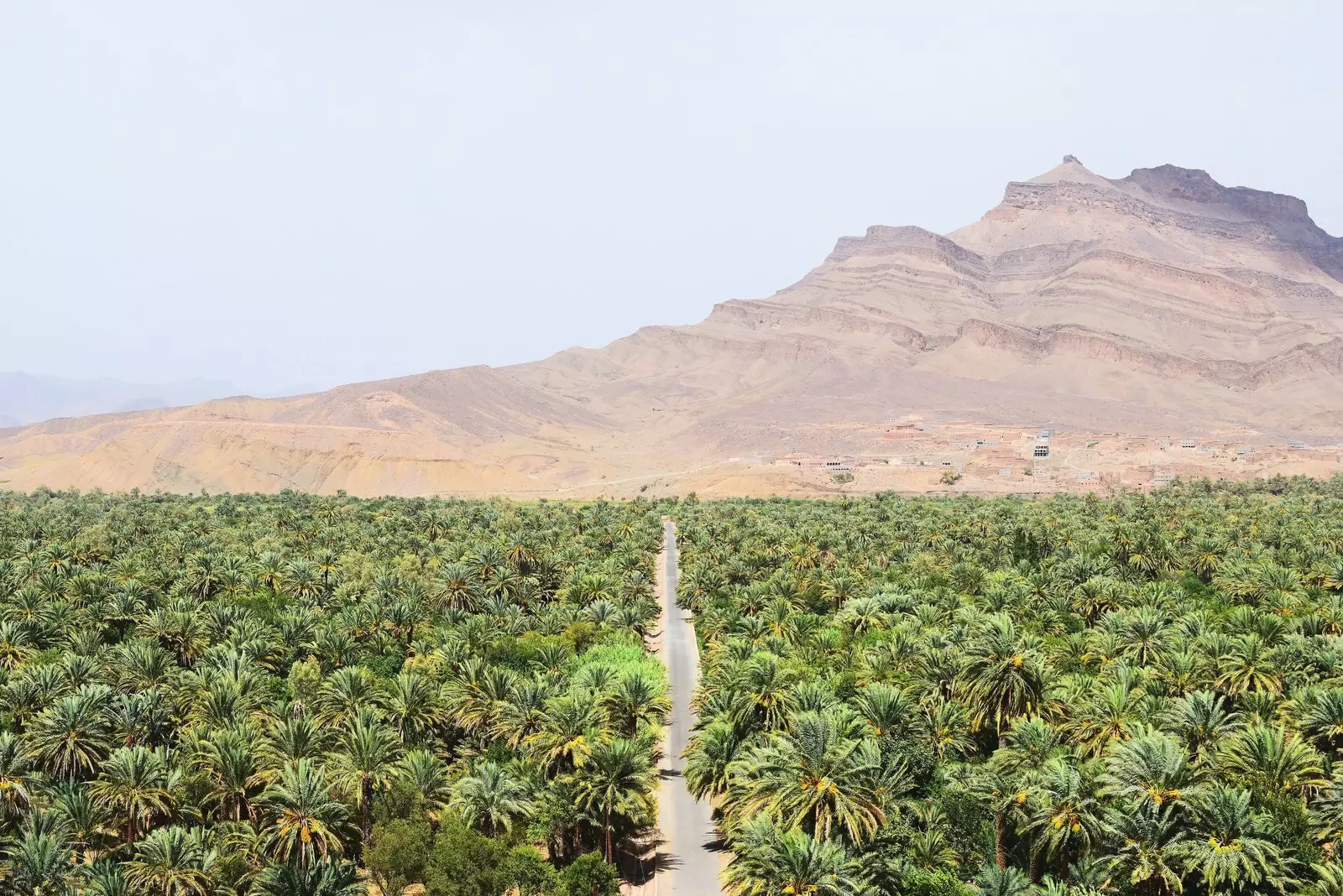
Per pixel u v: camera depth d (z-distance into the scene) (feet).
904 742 222.48
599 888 189.06
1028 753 200.13
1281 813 176.55
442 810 202.59
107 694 225.97
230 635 305.53
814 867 161.17
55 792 190.49
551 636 344.08
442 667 273.13
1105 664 275.39
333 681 243.40
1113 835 171.53
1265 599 350.64
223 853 179.22
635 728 246.68
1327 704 205.98
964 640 264.11
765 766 188.44
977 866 190.19
